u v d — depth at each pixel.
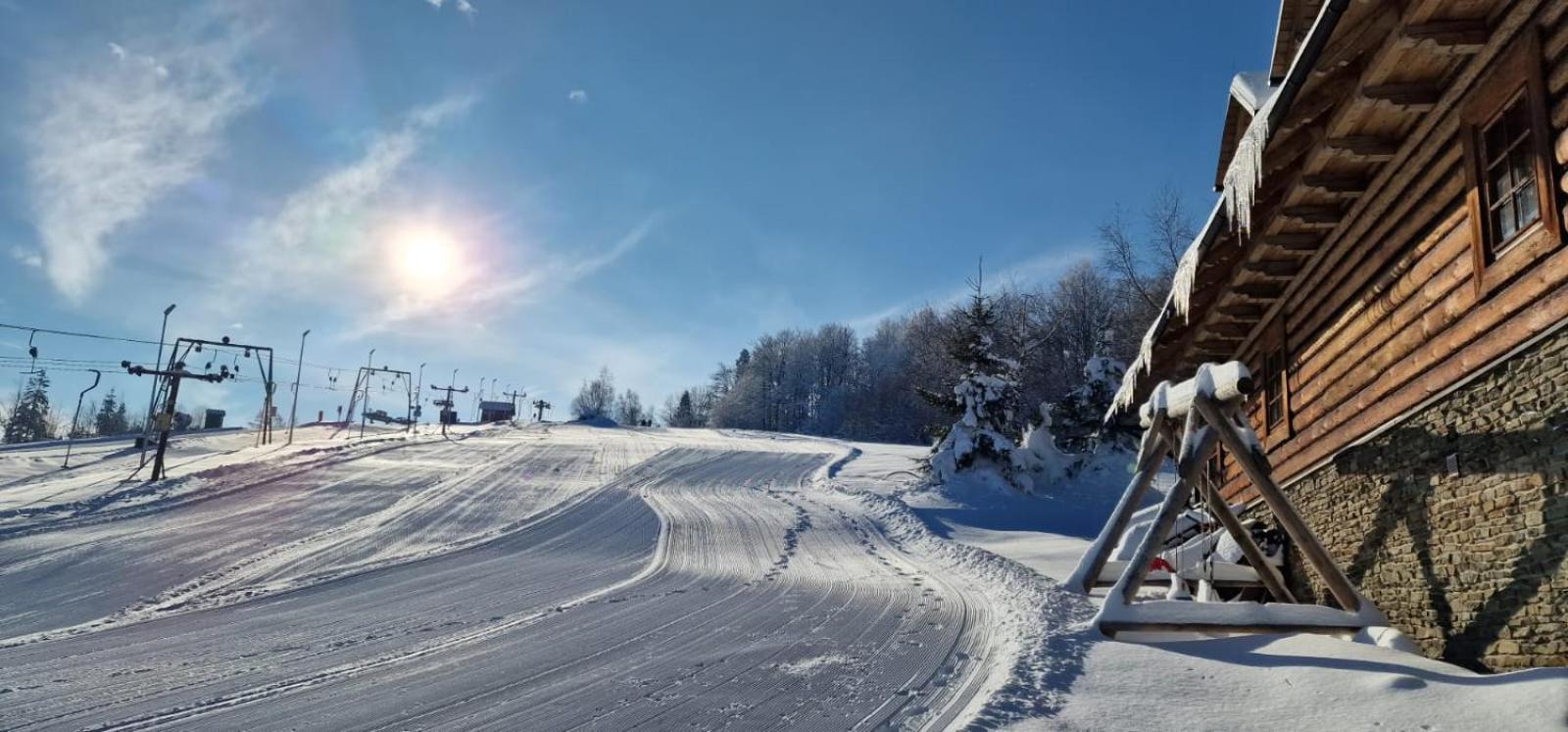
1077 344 49.09
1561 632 4.82
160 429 26.36
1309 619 6.82
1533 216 5.16
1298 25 9.53
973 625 9.02
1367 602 6.87
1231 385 7.25
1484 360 5.47
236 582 12.87
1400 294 6.62
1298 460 8.77
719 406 105.50
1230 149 10.74
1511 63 5.20
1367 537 7.23
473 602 10.99
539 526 19.44
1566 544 4.79
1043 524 22.73
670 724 5.57
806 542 17.83
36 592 12.17
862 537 18.62
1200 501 10.70
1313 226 7.91
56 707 6.16
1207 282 9.14
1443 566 6.04
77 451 39.75
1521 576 5.16
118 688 6.68
